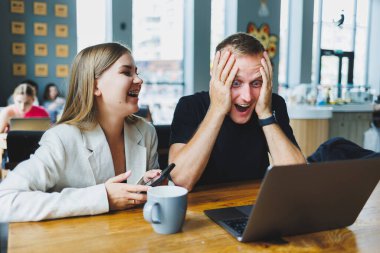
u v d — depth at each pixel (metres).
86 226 0.85
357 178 0.78
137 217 0.91
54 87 5.42
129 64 1.09
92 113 1.12
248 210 0.96
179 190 0.86
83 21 5.71
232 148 1.44
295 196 0.74
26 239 0.77
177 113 1.44
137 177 1.19
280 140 1.28
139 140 1.24
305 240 0.80
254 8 6.56
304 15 6.93
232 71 1.21
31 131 1.49
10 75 5.44
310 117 4.60
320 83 7.31
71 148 1.06
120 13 5.67
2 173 2.63
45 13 5.50
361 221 0.92
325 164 0.72
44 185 0.98
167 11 6.18
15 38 5.41
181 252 0.72
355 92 6.92
